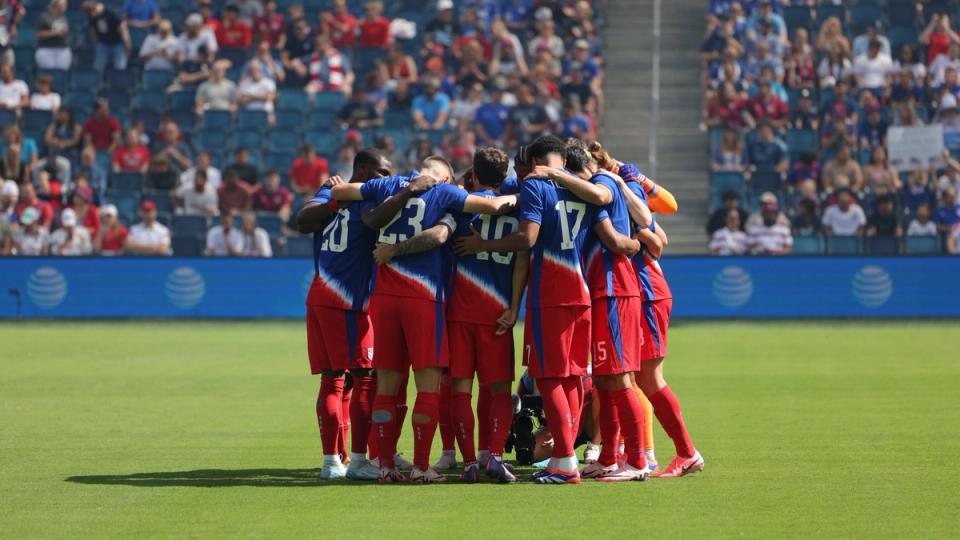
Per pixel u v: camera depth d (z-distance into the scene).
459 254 28.95
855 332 72.31
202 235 86.56
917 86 94.38
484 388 30.78
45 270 80.88
